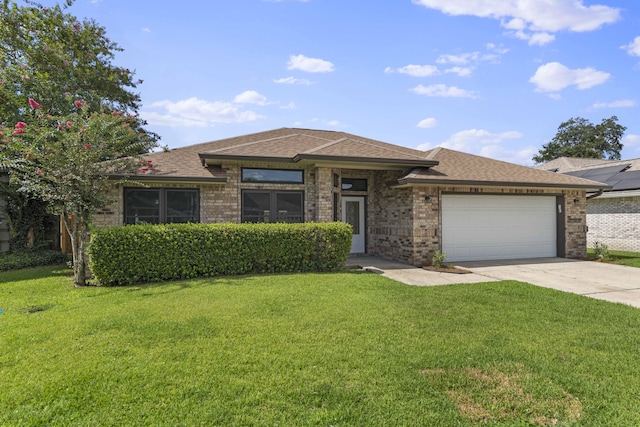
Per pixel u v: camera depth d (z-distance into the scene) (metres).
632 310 6.18
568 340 4.75
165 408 3.15
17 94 12.87
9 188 12.34
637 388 3.53
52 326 5.23
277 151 11.84
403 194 12.00
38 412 3.09
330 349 4.38
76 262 8.34
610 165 21.89
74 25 15.46
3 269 11.02
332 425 2.94
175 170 10.82
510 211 12.94
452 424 2.97
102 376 3.69
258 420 2.99
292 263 9.91
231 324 5.26
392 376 3.73
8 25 14.12
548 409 3.18
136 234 8.51
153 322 5.35
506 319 5.62
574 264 11.73
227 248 9.30
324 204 11.38
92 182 8.38
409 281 8.75
